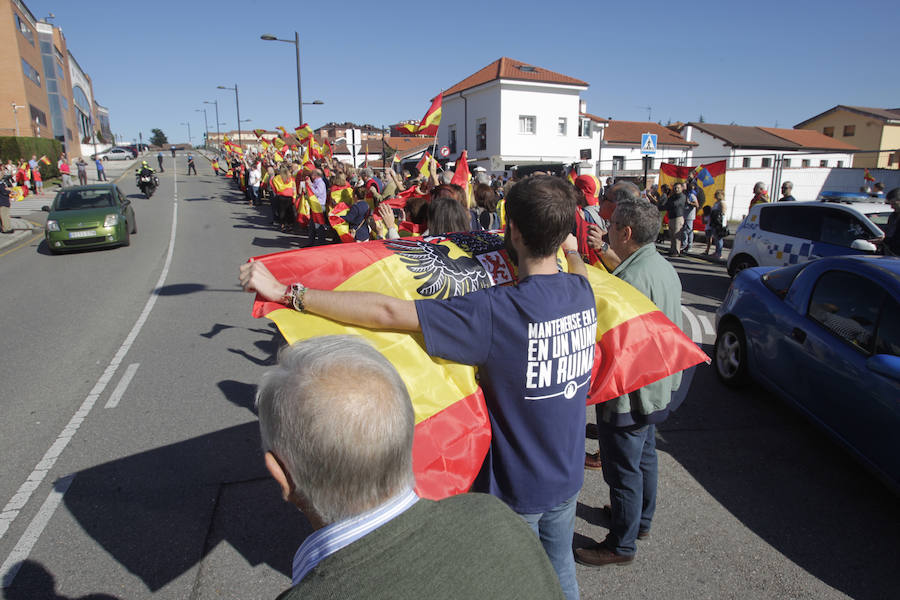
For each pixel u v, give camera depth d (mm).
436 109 8484
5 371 5262
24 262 11039
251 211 20453
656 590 2627
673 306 2615
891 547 2947
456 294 2014
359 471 911
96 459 3674
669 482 3537
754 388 4996
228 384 4926
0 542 2871
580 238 3441
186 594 2547
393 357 1630
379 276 1960
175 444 3875
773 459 3811
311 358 1017
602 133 38094
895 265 3688
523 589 947
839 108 46062
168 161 60594
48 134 48531
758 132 42219
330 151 16891
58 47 56094
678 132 48344
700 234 15281
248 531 2975
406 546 907
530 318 1590
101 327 6648
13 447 3826
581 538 2988
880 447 3201
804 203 8133
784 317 4246
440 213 3234
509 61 34531
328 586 854
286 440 943
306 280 1882
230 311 7328
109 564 2723
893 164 43938
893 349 3242
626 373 2055
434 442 1640
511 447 1697
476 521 999
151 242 13344
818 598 2590
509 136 32594
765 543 2971
